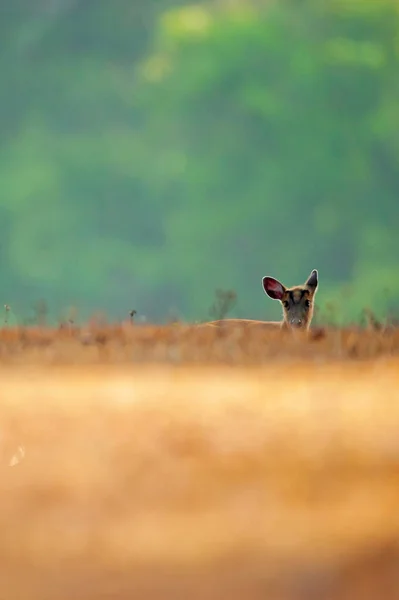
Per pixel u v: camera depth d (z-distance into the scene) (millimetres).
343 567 9172
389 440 15133
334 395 20250
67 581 8859
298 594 8625
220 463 13578
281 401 19453
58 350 29734
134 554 9625
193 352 28969
